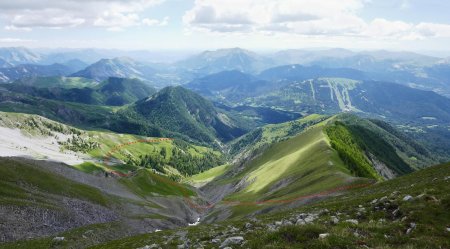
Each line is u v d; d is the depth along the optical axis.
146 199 156.75
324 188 106.44
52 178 106.44
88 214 93.00
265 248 21.16
